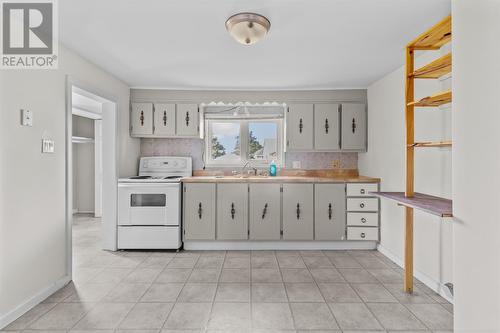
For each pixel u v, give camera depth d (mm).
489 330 1060
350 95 3855
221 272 2822
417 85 2637
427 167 2449
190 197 3543
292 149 3852
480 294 1104
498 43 1001
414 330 1851
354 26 2129
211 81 3572
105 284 2531
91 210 5793
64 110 2494
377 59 2795
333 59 2803
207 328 1866
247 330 1846
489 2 1039
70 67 2578
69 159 2539
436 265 2377
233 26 1990
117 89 3488
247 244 3588
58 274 2420
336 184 3531
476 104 1117
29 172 2104
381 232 3457
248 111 4164
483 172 1083
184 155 4195
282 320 1960
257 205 3551
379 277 2693
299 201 3547
